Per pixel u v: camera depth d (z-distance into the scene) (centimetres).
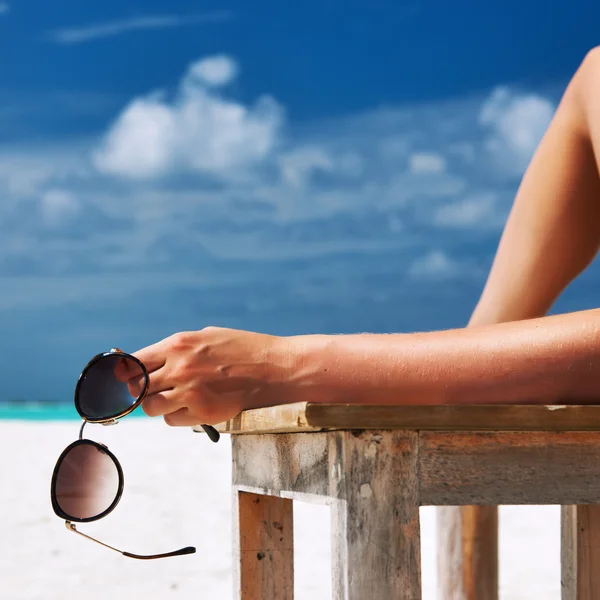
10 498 611
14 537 454
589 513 140
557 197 156
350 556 95
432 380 107
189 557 396
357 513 96
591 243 159
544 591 319
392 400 108
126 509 552
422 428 96
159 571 363
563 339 106
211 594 316
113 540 446
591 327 107
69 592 324
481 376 106
